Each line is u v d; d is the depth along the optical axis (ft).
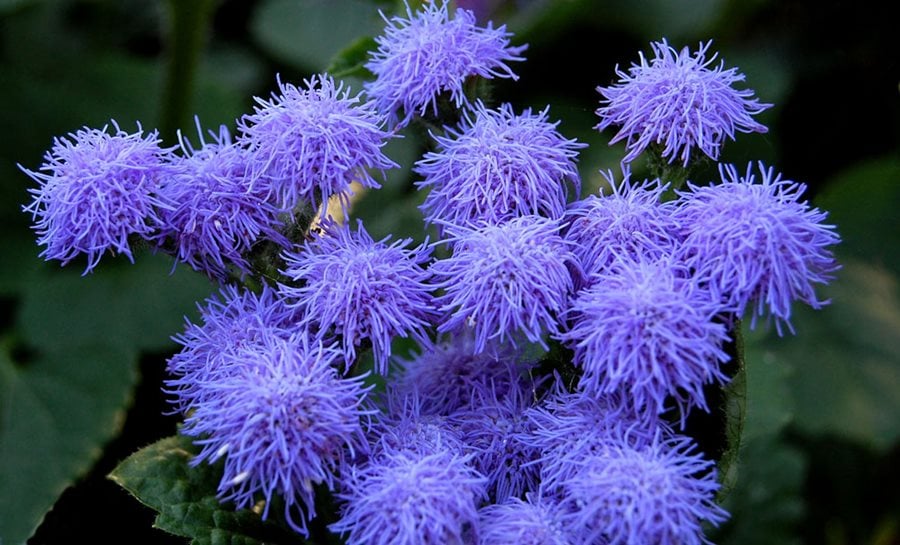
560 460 0.47
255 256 0.49
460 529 0.46
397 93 0.51
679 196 0.49
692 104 0.49
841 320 0.74
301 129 0.48
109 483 0.59
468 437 0.49
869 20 0.77
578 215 0.49
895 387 0.72
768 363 0.65
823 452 0.73
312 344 0.47
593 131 0.71
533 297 0.47
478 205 0.48
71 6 0.86
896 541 0.71
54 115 0.76
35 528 0.57
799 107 0.78
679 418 0.48
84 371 0.66
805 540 0.71
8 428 0.64
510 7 0.80
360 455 0.48
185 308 0.68
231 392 0.46
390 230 0.68
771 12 0.79
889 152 0.78
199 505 0.51
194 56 0.72
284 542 0.51
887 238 0.77
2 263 0.72
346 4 0.84
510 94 0.76
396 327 0.47
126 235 0.48
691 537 0.45
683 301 0.46
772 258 0.46
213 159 0.48
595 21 0.75
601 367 0.46
